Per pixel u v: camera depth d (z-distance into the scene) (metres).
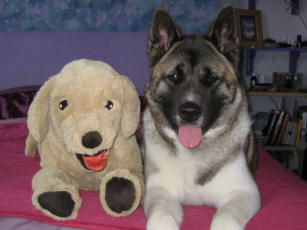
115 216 1.25
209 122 1.58
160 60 1.72
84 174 1.50
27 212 1.29
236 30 1.67
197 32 4.31
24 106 3.20
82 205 1.35
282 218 1.23
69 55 3.98
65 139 1.27
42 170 1.41
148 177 1.60
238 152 1.56
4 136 2.64
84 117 1.27
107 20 4.18
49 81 1.41
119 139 1.51
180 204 1.59
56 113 1.34
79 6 4.09
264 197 1.60
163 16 1.70
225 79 1.62
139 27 4.24
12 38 3.86
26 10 4.02
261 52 4.52
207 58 1.61
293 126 4.09
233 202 1.34
